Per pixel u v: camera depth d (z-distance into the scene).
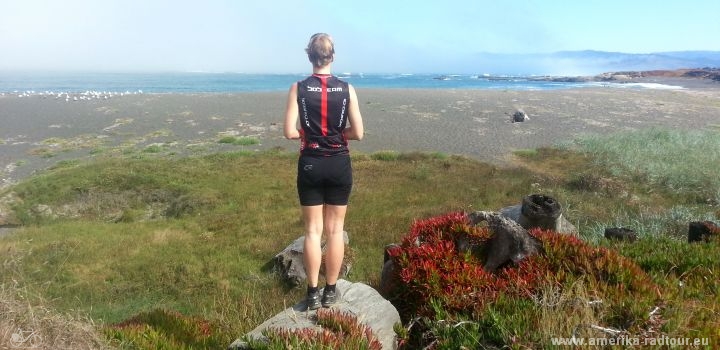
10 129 48.16
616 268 5.16
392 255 6.32
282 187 27.75
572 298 4.51
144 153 37.50
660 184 24.39
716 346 3.64
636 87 121.62
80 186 27.53
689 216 15.89
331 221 4.55
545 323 4.03
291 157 35.25
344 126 4.26
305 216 4.51
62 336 4.60
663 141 35.34
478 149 39.06
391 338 4.73
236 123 51.88
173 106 66.94
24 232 21.23
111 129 48.53
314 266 4.70
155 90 118.25
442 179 27.91
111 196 26.44
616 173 26.80
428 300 5.27
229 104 69.44
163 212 24.98
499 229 6.10
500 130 47.47
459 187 25.92
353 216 21.38
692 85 130.88
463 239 6.32
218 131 47.38
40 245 18.77
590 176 24.86
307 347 3.99
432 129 48.25
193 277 15.73
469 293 5.14
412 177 28.73
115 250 18.44
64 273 15.93
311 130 4.20
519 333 4.07
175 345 5.84
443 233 6.48
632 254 6.86
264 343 4.18
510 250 5.86
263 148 39.69
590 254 5.50
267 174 30.50
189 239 19.83
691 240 8.38
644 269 6.30
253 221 21.78
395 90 100.25
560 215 8.41
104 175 29.08
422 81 191.62
